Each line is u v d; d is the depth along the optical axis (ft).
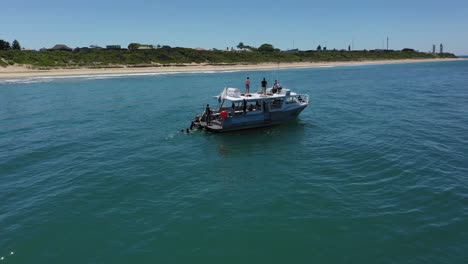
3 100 138.31
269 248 34.83
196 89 176.45
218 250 34.63
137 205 44.93
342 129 86.28
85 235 37.78
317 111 112.57
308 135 81.56
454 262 32.40
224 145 74.43
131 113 110.73
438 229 37.83
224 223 39.91
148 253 34.32
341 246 34.99
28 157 65.62
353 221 39.75
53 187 51.08
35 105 126.41
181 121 98.78
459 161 59.41
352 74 290.15
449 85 189.67
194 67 354.95
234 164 61.57
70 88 180.75
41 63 280.72
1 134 83.71
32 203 45.73
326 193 47.65
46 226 39.70
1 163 62.13
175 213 42.52
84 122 97.35
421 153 64.03
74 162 62.75
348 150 67.82
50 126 92.38
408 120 94.38
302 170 57.41
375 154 64.34
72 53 329.52
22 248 35.47
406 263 32.32
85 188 50.52
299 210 42.75
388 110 111.04
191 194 48.26
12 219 41.39
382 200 45.16
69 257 33.96
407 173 54.29
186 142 77.05
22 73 253.03
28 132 85.66
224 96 87.92
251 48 590.14
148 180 53.78
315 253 33.94
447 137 75.46
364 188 49.19
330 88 181.27
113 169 58.90
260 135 82.94
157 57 361.71
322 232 37.60
